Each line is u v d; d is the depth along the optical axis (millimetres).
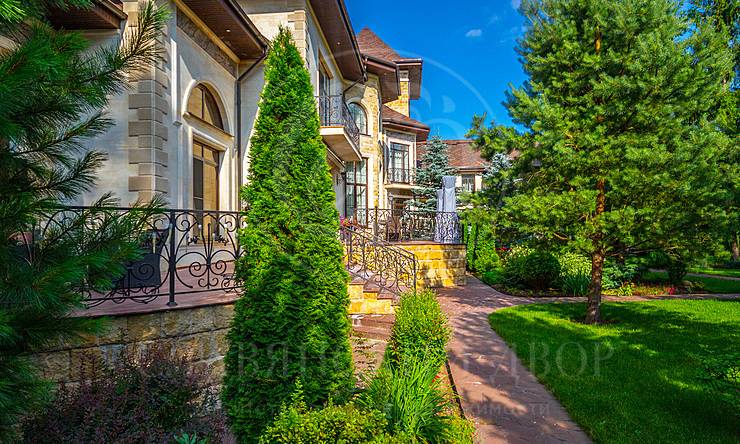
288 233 3178
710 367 3250
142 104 5660
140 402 2580
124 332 3348
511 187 7492
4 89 1628
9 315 1823
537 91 7027
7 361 1940
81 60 2324
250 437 2965
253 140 3215
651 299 9633
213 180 7887
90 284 2219
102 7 5387
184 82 6602
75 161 2361
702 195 5668
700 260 6234
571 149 6148
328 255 3277
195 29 6973
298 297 3111
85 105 2373
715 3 13367
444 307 8461
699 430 3129
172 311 3611
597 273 6953
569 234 6836
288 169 3172
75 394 2680
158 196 2596
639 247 6773
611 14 6301
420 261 11188
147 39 2539
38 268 2068
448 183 12195
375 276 7820
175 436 2369
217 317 3928
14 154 2066
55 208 2123
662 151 5648
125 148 5660
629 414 3391
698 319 7180
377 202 15219
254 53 8328
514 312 7789
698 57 5945
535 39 7180
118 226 2352
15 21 1938
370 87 15086
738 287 11594
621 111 6051
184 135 6594
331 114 10289
